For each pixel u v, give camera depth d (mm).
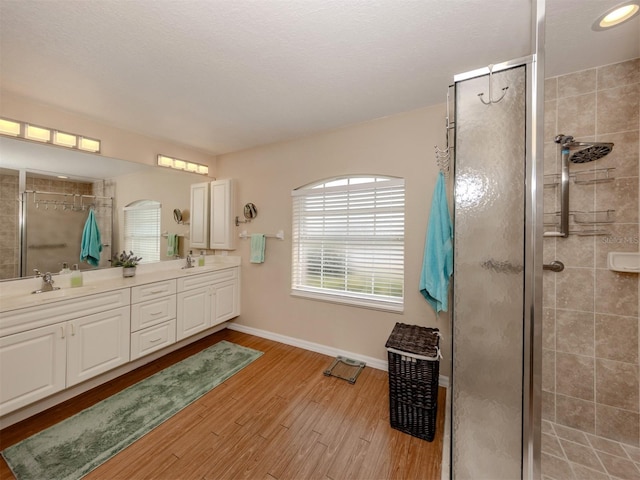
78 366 1939
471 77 1200
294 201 2969
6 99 1935
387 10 1234
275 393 2109
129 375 2344
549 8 1218
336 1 1181
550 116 1777
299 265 2980
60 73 1704
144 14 1239
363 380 2297
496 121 1147
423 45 1478
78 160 2326
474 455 1210
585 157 1650
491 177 1165
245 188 3299
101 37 1390
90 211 2404
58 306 1837
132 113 2281
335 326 2721
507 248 1130
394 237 2455
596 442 1628
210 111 2268
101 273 2434
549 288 1784
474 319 1216
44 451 1535
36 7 1188
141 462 1476
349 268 2680
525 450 1070
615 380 1629
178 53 1527
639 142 1563
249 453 1545
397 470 1442
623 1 1178
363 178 2594
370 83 1859
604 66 1642
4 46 1441
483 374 1194
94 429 1708
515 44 1469
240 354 2750
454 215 1256
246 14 1247
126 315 2236
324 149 2729
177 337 2652
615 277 1623
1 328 1598
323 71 1716
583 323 1700
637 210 1570
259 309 3225
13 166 1987
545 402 1807
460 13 1252
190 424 1768
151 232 2871
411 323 2336
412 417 1687
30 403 1707
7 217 1968
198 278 2865
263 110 2256
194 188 3320
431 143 2215
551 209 1770
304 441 1637
